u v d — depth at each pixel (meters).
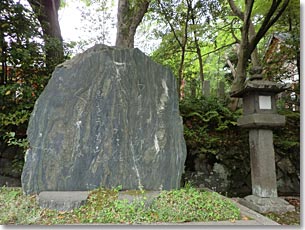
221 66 14.59
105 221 2.82
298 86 7.09
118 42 6.04
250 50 7.19
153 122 4.15
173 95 4.39
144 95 4.22
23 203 3.16
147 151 4.02
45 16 6.29
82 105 3.98
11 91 4.82
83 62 4.10
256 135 4.23
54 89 3.97
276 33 10.23
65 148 3.84
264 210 3.88
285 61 8.00
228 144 5.74
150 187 3.92
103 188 3.74
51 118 3.89
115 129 3.99
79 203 3.09
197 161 5.58
